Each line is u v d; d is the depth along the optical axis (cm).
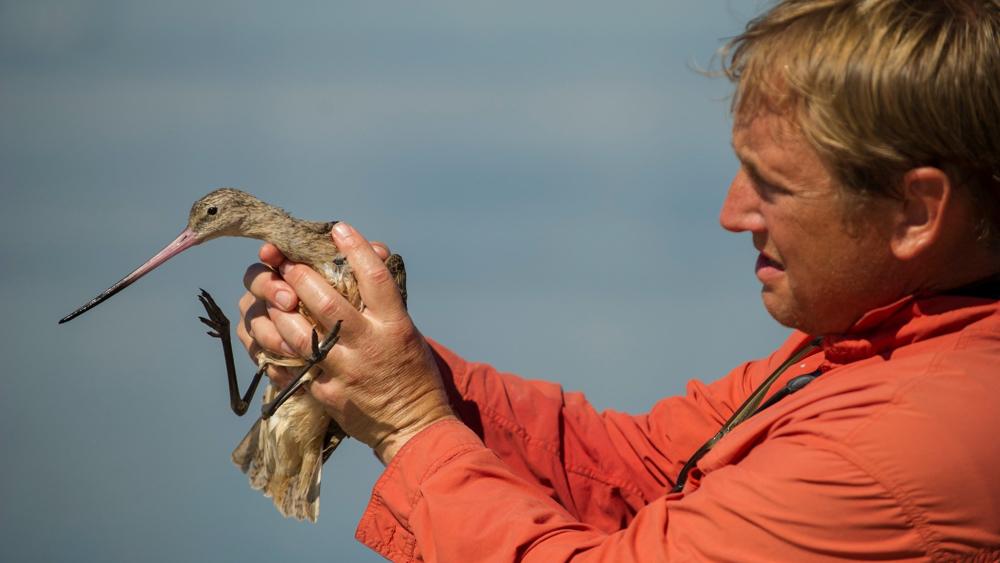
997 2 411
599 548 433
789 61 418
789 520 403
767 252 450
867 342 438
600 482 588
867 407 406
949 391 402
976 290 434
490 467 484
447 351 602
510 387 603
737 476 418
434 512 471
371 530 502
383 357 507
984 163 409
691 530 420
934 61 397
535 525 450
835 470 398
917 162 406
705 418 578
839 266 427
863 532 398
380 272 513
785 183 426
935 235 412
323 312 509
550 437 588
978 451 394
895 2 407
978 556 397
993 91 401
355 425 518
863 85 401
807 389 442
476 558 455
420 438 496
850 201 415
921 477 392
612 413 617
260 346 579
